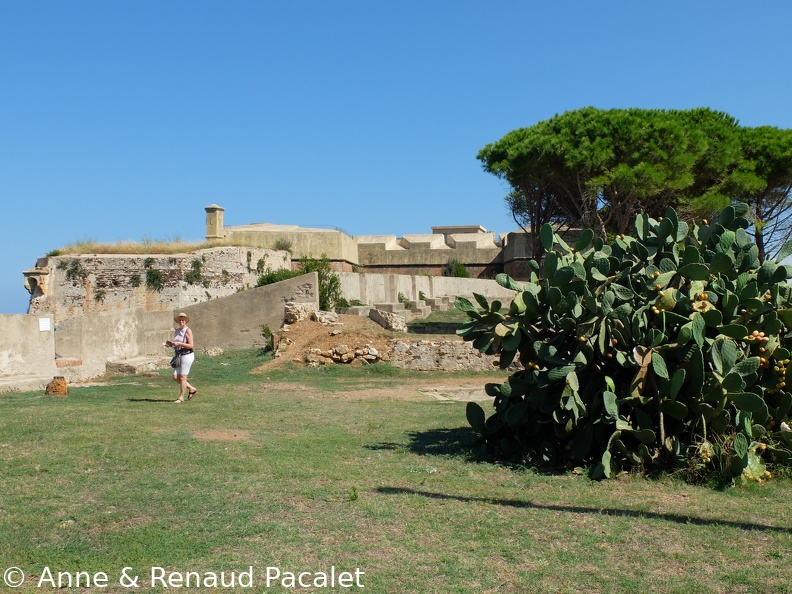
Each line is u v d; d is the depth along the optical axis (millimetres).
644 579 5289
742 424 8320
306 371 22266
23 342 18078
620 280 9352
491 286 48938
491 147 34531
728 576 5336
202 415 12969
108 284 38031
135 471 8469
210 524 6543
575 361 8781
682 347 8648
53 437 10336
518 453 9578
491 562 5641
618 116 29344
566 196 34312
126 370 21656
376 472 8680
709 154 29391
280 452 9695
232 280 40438
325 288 30594
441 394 18328
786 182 31531
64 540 6105
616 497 7602
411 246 57938
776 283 9281
